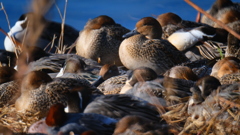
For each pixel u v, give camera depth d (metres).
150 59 13.98
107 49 15.49
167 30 17.11
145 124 7.09
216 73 11.90
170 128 7.29
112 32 15.56
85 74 13.29
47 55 15.45
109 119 7.66
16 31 18.09
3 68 11.66
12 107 10.17
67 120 7.68
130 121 7.13
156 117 8.18
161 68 14.12
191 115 7.93
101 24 15.78
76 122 7.57
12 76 11.64
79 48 16.02
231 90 7.91
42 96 9.66
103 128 7.36
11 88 10.72
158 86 9.44
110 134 7.27
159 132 6.96
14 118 9.12
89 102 8.88
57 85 9.82
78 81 10.19
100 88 12.14
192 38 15.71
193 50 15.81
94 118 7.68
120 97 8.78
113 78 12.36
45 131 7.50
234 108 7.29
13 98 10.64
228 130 7.04
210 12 19.66
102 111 8.45
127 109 8.38
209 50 15.55
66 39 19.50
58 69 14.68
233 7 19.27
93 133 6.55
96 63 14.95
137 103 8.52
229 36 13.83
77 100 8.96
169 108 8.59
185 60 14.55
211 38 15.76
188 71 11.46
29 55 14.77
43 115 9.62
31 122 8.97
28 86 9.93
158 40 14.29
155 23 14.86
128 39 14.28
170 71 11.61
